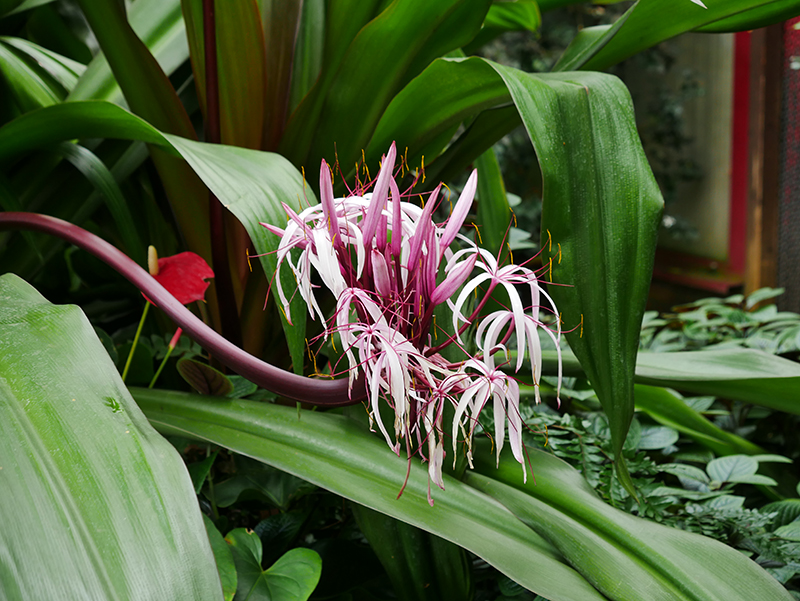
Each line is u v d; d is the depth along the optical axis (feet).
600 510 4.42
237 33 5.42
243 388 5.31
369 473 4.41
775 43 16.83
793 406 5.09
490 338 3.55
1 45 6.89
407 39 5.31
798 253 16.74
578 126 4.34
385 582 5.35
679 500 5.82
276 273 3.69
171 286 4.90
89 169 5.71
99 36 5.47
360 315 3.54
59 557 3.26
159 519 3.40
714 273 28.27
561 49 27.71
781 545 5.09
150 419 4.75
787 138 16.88
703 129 29.48
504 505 4.48
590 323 4.21
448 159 6.04
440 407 3.56
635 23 5.21
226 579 4.22
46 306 4.07
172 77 7.34
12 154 5.58
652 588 4.00
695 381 5.21
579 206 4.25
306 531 5.61
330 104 5.66
